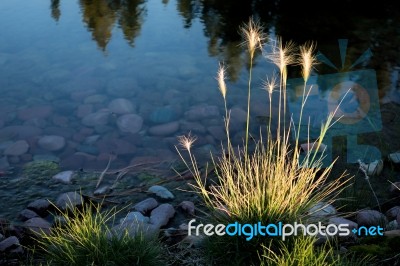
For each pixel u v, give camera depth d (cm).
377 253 299
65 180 420
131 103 536
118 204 388
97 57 650
